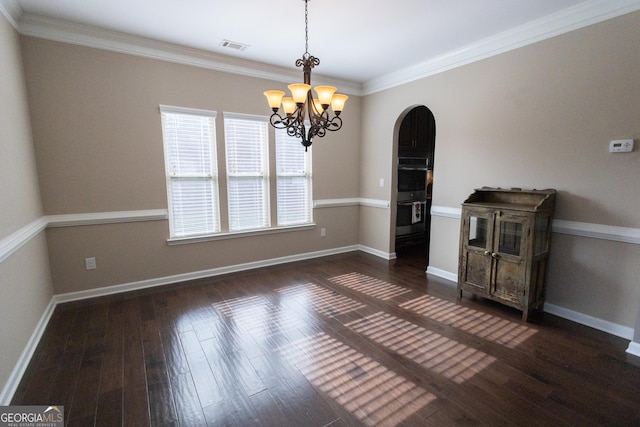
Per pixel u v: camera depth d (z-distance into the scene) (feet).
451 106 11.78
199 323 8.88
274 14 8.71
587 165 8.48
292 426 5.33
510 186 10.21
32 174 8.78
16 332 6.64
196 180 12.06
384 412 5.62
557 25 8.72
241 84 12.55
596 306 8.57
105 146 10.24
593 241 8.52
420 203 17.20
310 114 7.92
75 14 8.75
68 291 10.14
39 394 6.07
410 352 7.47
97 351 7.51
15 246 6.56
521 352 7.45
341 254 16.17
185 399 5.96
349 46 11.00
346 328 8.62
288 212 14.52
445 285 11.82
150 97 10.81
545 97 9.18
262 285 11.78
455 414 5.57
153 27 9.54
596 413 5.57
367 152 15.92
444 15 8.75
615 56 7.80
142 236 11.17
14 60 8.11
